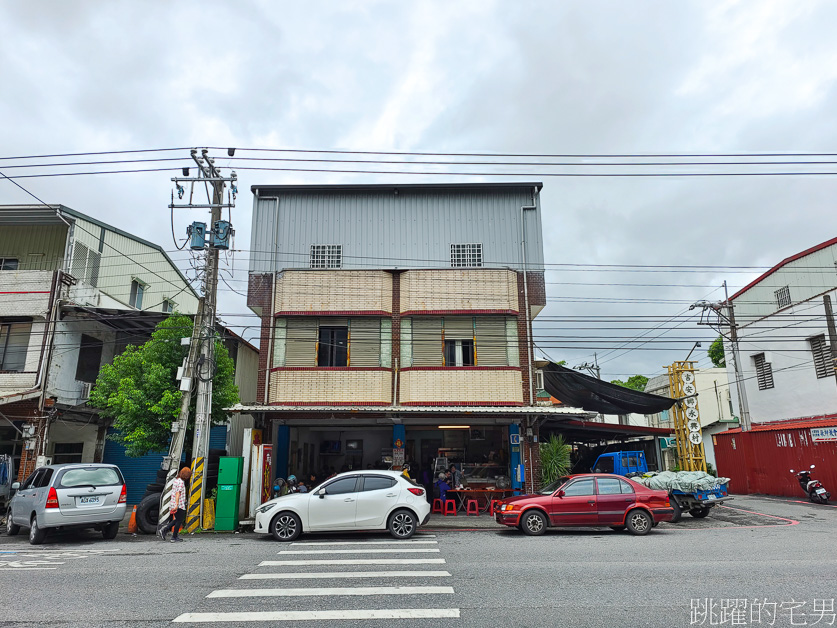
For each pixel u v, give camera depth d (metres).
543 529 14.10
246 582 8.34
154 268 29.27
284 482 17.89
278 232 22.03
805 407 27.75
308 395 20.00
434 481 20.06
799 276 29.20
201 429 15.93
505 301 20.86
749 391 32.19
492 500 19.22
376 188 22.20
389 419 20.22
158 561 10.35
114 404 17.12
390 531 13.36
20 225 23.75
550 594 7.45
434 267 21.72
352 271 21.09
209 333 16.36
